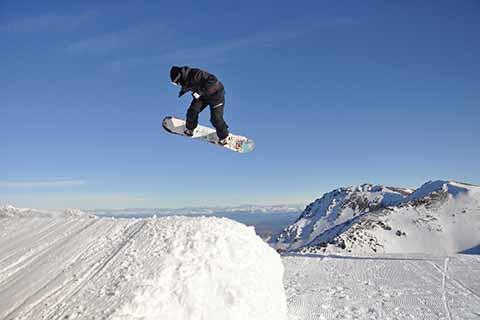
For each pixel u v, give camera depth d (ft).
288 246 370.12
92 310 13.65
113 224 22.09
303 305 30.63
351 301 31.73
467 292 34.50
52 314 13.73
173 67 24.61
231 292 15.62
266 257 21.58
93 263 17.43
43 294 15.10
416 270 45.65
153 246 18.06
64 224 23.09
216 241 18.69
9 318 13.70
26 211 26.17
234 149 30.32
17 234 22.24
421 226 229.25
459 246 208.95
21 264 18.25
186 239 18.39
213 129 29.84
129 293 14.34
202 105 25.75
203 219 21.15
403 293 34.35
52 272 16.98
